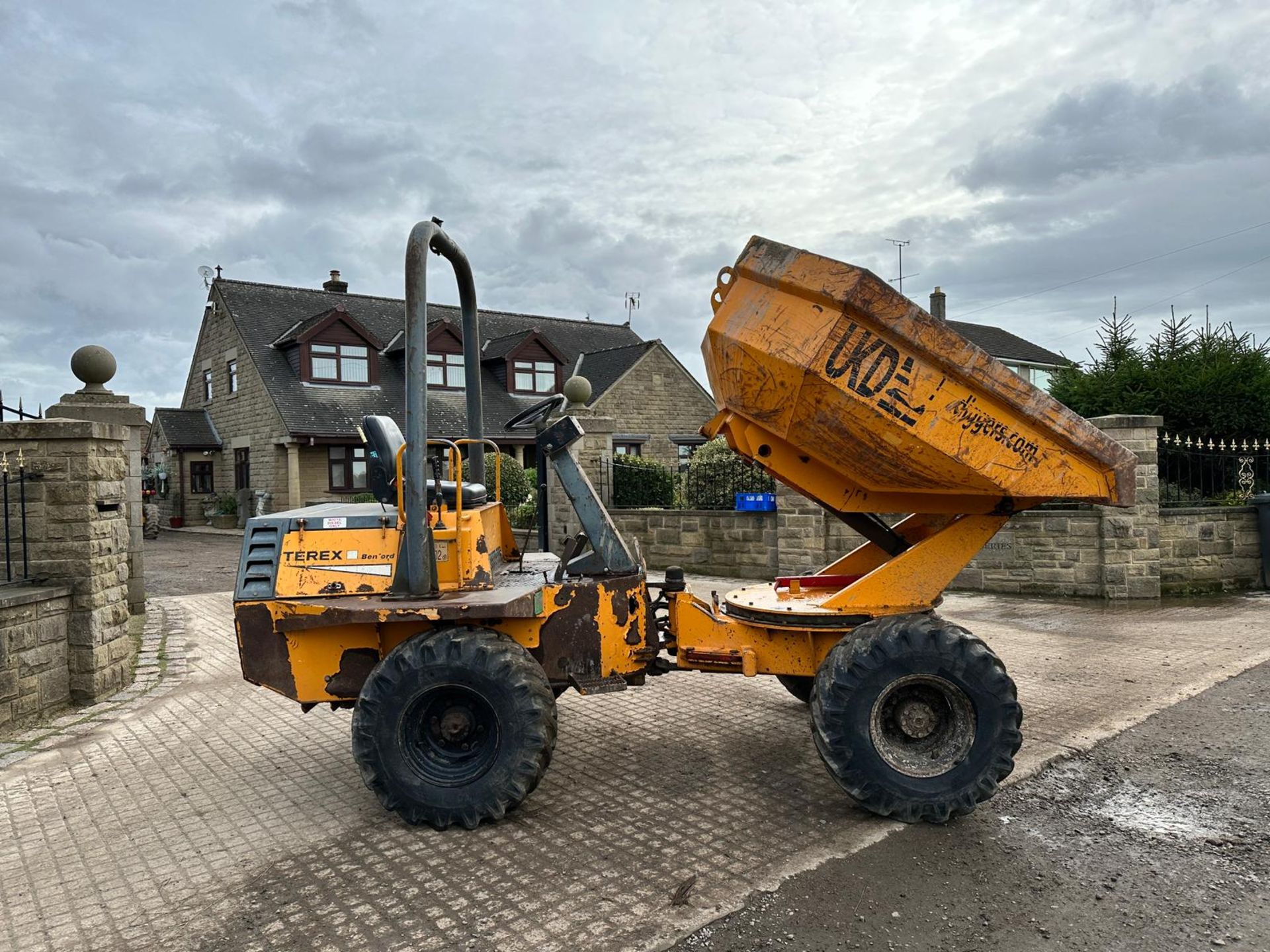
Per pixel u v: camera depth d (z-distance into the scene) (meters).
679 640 4.47
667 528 11.99
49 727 5.64
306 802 4.28
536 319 31.62
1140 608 8.84
